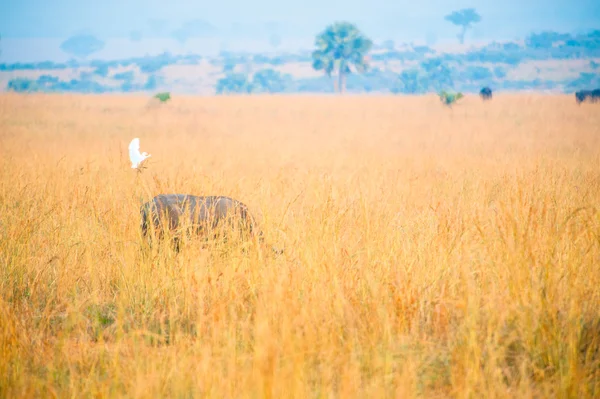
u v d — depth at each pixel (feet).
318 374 65.46
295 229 98.27
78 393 63.00
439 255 89.66
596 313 75.00
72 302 86.74
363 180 167.84
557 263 81.66
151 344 76.07
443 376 66.33
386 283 82.48
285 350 65.05
